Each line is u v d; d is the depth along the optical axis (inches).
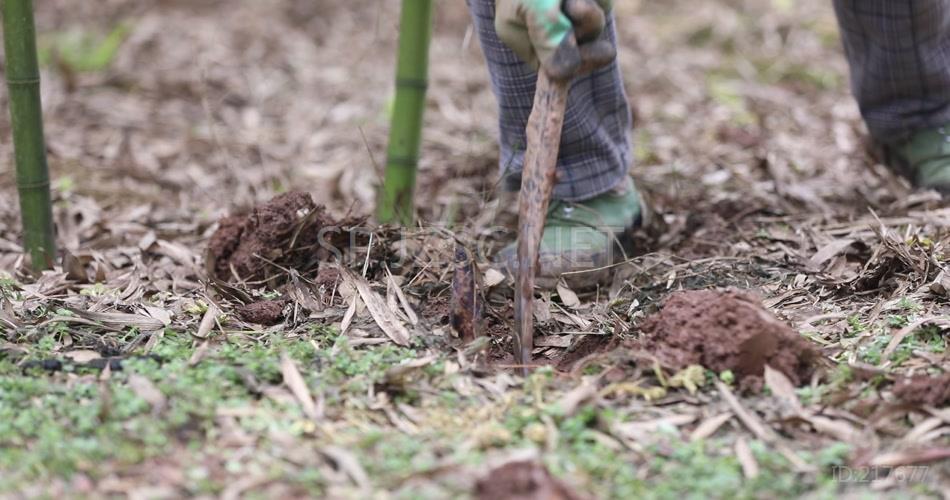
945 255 140.6
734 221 168.6
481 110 246.1
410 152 159.9
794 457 100.7
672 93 257.9
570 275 142.6
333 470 97.8
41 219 151.9
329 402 109.9
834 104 247.4
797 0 315.0
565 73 109.2
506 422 105.7
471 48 290.0
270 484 95.4
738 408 108.2
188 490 94.8
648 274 145.2
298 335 127.2
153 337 126.2
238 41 293.4
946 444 102.2
